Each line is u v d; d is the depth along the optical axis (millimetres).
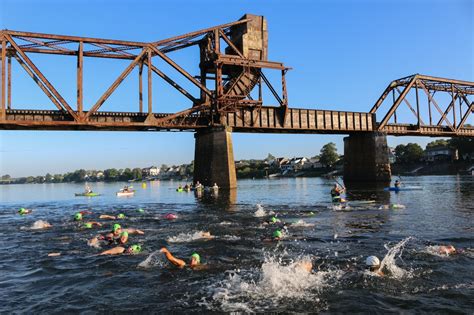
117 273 11336
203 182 55312
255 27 59750
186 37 52875
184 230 18984
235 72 60125
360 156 76312
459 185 56812
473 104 91375
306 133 70250
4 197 73938
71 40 45250
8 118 43938
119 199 50469
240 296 9047
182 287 9820
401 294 8930
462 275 10250
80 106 45406
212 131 54000
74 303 8867
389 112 74812
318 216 23359
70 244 16234
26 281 10742
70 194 77938
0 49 42906
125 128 50469
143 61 51250
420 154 152375
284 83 60844
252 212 26531
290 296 8961
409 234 16281
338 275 10484
